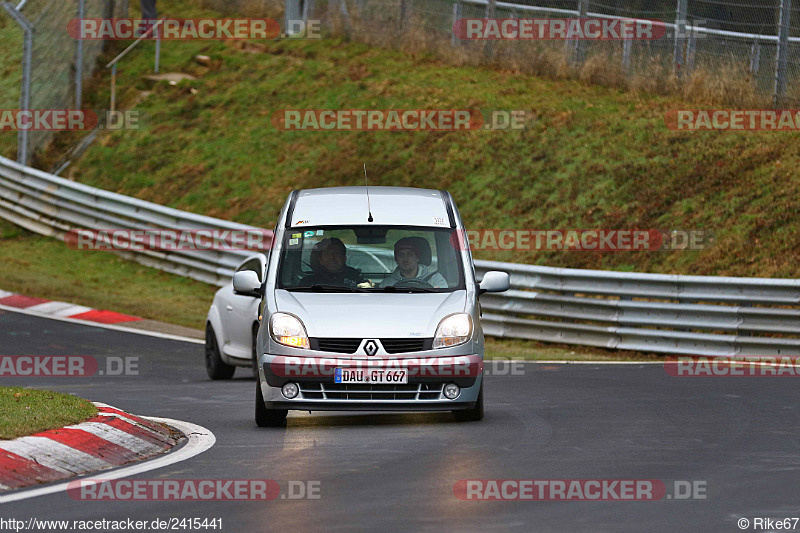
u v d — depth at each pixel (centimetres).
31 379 5275
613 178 9144
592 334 7181
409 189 4156
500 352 6962
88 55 12700
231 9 13975
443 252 3881
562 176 9394
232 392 4772
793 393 4659
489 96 10931
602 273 7231
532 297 7488
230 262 9125
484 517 2250
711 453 3072
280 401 3559
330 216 3950
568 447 3183
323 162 10575
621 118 10025
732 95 9975
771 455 3036
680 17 10475
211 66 12769
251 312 5022
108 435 3155
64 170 11331
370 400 3553
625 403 4300
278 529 2156
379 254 3856
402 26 12619
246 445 3253
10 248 10025
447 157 10125
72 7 12706
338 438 3391
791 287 6588
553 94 10812
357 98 11444
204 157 11112
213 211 10306
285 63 12538
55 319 7462
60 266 9562
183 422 3775
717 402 4328
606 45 11075
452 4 12300
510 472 2772
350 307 3638
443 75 11631
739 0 11394
